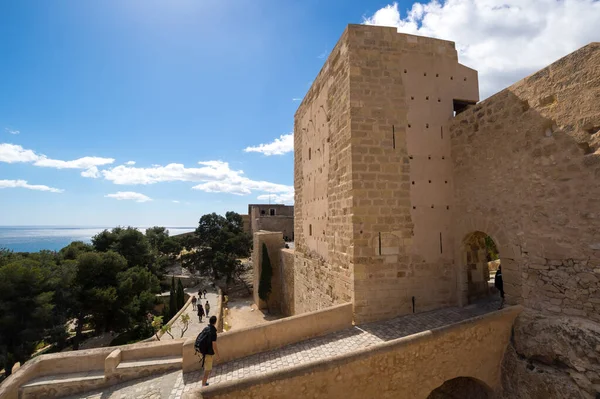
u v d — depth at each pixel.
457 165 11.36
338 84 12.48
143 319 31.03
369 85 11.27
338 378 6.79
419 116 11.60
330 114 13.56
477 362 8.23
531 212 8.43
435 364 7.71
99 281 29.31
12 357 21.02
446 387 10.46
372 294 10.81
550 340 7.52
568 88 7.53
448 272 11.46
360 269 10.79
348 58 11.33
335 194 12.81
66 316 26.28
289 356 9.09
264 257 30.05
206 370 8.12
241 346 9.38
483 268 11.98
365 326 10.48
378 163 11.12
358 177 10.95
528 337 8.08
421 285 11.19
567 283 7.48
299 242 19.22
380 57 11.44
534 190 8.35
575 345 6.99
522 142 8.73
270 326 9.72
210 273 49.53
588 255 7.05
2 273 22.12
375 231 10.95
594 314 6.90
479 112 10.34
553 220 7.84
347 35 11.42
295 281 20.23
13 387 8.57
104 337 30.73
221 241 48.94
